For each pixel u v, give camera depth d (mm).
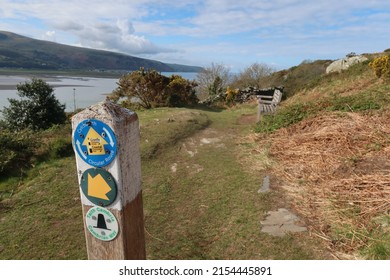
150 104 11812
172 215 3510
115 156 1590
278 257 2551
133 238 1840
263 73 25906
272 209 3348
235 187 4074
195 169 4949
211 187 4188
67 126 7312
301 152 4715
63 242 3006
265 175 4344
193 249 2836
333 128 5004
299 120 6305
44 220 3426
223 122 8828
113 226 1726
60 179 4484
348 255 2430
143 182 4477
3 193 4086
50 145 5586
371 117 5043
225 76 27969
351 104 5949
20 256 2799
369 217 2793
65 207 3725
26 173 4695
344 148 4305
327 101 6582
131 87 11594
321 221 2969
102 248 1805
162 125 7375
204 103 15305
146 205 3770
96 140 1598
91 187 1698
